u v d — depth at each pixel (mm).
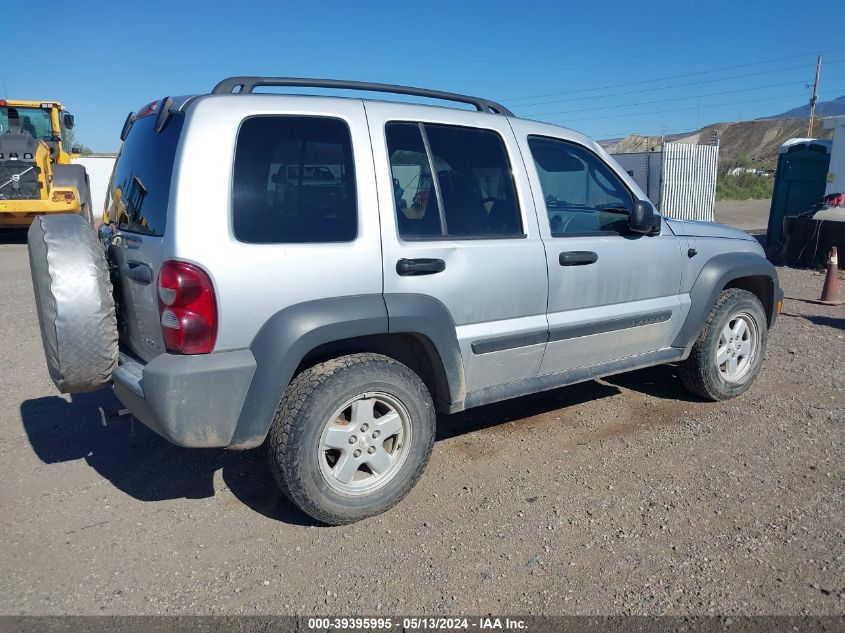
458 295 3855
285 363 3334
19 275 11938
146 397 3213
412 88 4133
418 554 3420
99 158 29516
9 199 15828
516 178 4207
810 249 12273
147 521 3764
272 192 3389
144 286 3410
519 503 3895
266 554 3441
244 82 3633
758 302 5426
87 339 3451
